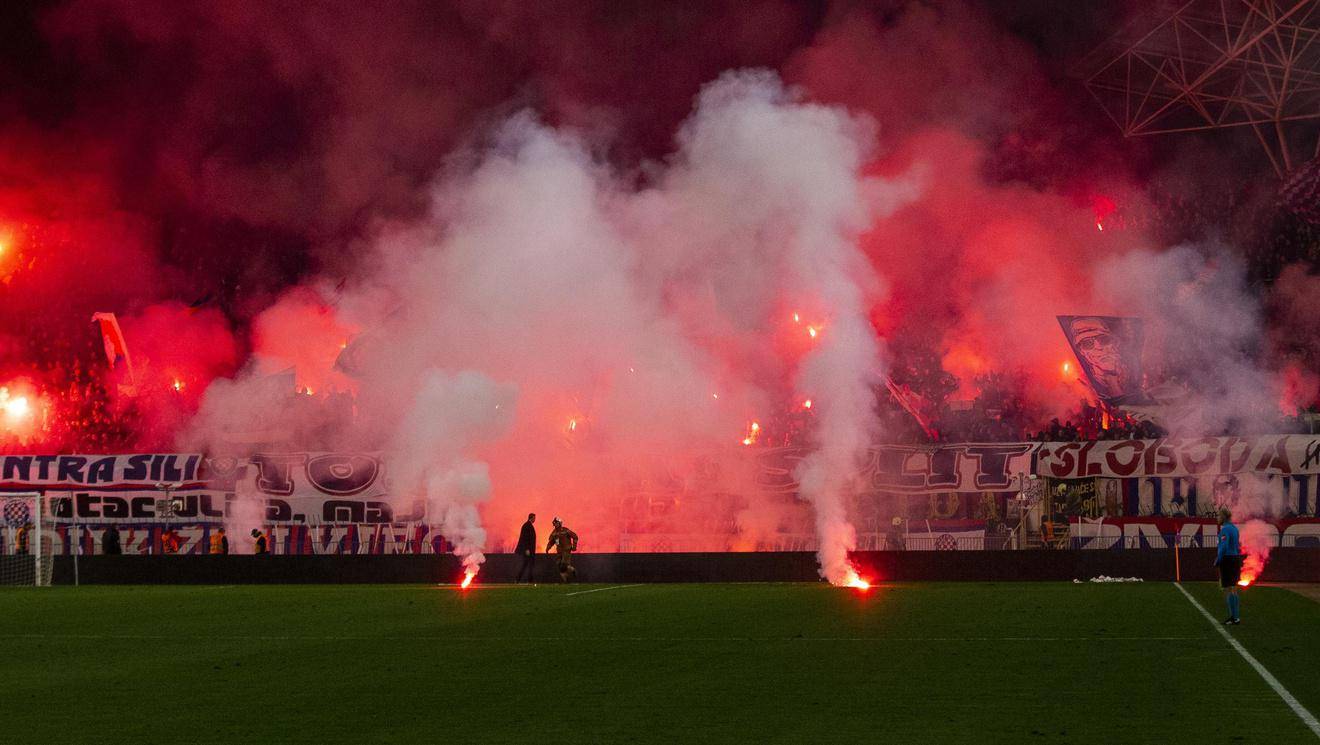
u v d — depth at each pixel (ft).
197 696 45.88
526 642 63.05
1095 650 55.88
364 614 82.28
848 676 48.47
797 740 35.65
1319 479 106.83
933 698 42.68
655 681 47.85
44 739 37.63
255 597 102.06
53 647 64.59
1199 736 35.12
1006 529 113.80
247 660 57.21
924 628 67.00
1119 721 37.65
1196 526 109.50
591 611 81.87
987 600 86.89
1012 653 55.21
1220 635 61.57
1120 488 112.16
